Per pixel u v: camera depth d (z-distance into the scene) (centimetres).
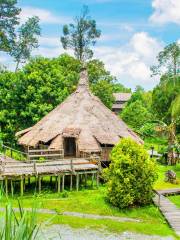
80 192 3481
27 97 5162
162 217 2952
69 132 4094
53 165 3600
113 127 4375
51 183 3800
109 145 4206
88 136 4075
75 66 6906
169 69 7162
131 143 3167
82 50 8238
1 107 5297
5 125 5241
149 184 3128
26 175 3275
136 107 7662
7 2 8256
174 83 5628
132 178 3059
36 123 4916
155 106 7219
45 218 2700
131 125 7500
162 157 5556
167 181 3994
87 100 4578
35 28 8844
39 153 4462
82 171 3575
